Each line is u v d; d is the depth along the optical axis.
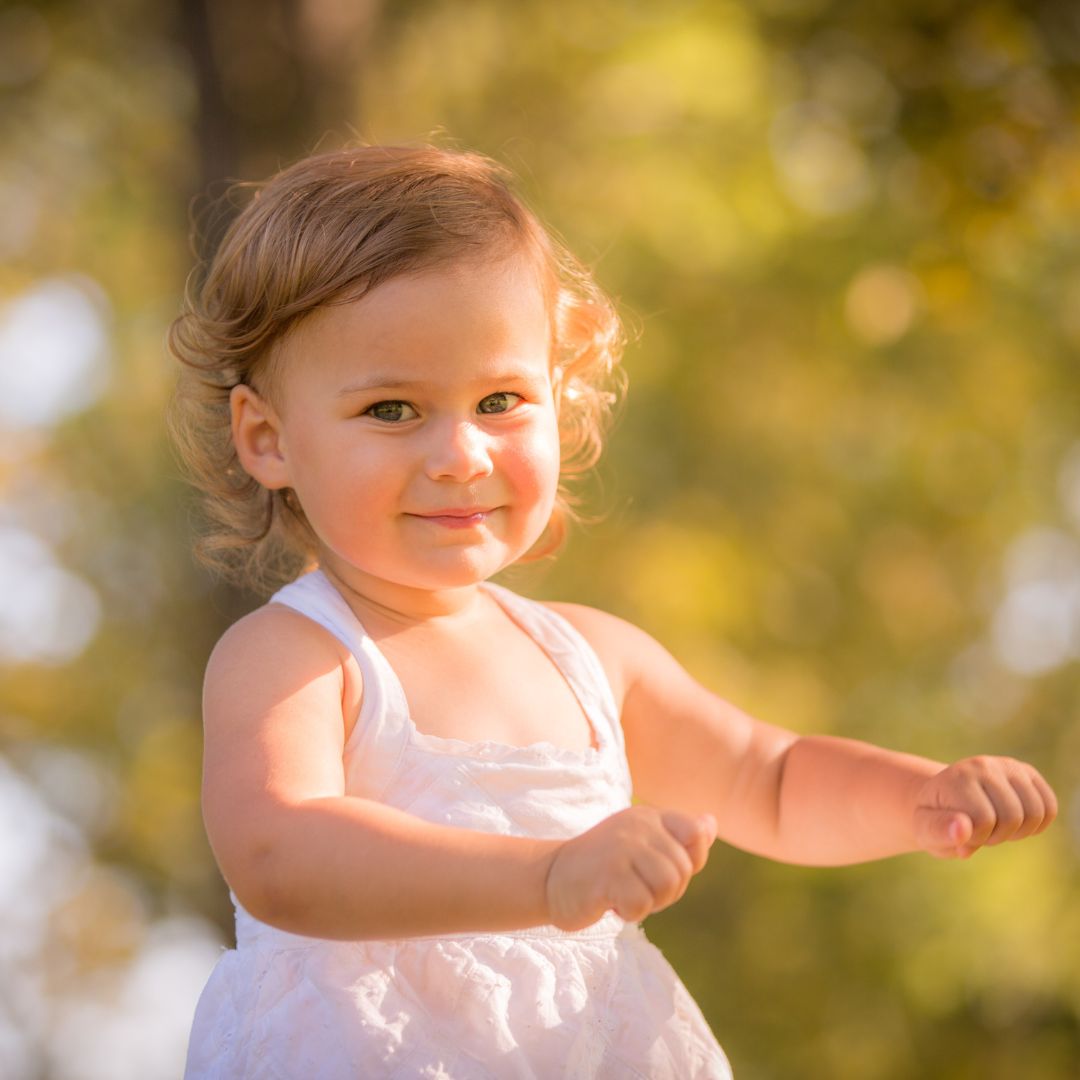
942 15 10.38
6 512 21.16
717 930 18.45
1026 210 10.75
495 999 3.43
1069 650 20.20
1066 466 19.77
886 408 18.50
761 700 16.94
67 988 22.48
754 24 14.35
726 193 16.06
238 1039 3.52
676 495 17.66
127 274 19.27
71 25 14.88
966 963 16.80
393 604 3.85
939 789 3.65
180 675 20.62
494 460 3.61
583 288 4.63
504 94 16.30
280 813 3.25
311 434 3.65
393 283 3.54
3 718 21.39
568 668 3.99
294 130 10.48
